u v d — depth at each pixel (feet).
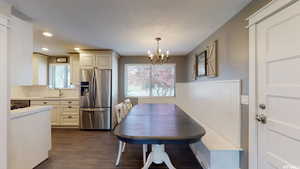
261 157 5.88
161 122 6.62
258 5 5.97
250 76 6.33
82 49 14.85
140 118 7.42
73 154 9.57
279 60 5.09
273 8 5.18
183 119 7.21
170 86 18.43
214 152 7.02
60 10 7.11
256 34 6.06
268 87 5.56
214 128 9.73
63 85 18.13
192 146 9.98
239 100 7.13
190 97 15.39
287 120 4.84
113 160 8.84
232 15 7.60
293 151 4.66
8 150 6.34
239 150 6.95
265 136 5.71
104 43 12.70
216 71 9.62
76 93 17.47
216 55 9.64
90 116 14.90
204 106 11.51
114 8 6.91
